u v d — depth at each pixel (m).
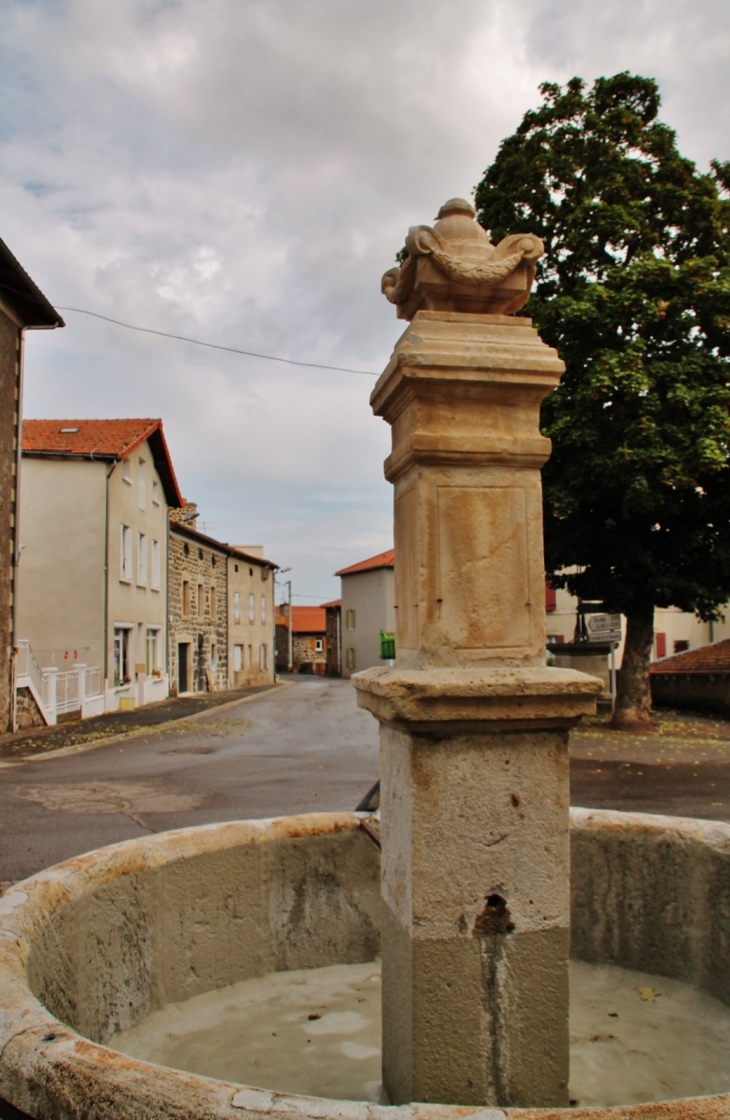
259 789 10.40
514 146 16.95
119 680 24.61
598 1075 2.93
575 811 4.12
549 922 2.51
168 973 3.45
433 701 2.40
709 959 3.59
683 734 15.91
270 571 48.06
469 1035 2.45
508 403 2.72
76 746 14.96
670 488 14.77
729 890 3.51
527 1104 2.46
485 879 2.48
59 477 22.92
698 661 22.00
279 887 3.84
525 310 15.61
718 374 14.55
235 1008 3.48
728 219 16.06
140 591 26.64
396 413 2.89
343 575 51.81
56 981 2.75
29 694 18.27
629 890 3.88
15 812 9.12
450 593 2.61
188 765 12.65
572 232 15.89
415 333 2.70
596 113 16.30
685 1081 2.89
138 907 3.32
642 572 15.87
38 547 22.70
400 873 2.58
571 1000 3.61
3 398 17.56
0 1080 1.79
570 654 21.27
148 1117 1.58
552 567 16.52
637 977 3.79
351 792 10.06
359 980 3.78
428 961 2.44
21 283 17.27
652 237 15.80
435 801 2.46
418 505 2.64
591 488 14.96
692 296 14.73
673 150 16.17
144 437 25.52
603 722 17.91
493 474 2.69
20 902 2.74
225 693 34.31
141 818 8.73
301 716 21.62
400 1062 2.55
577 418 14.38
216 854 3.64
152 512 28.28
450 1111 1.54
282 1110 1.55
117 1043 3.14
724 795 9.86
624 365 14.15
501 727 2.49
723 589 16.47
